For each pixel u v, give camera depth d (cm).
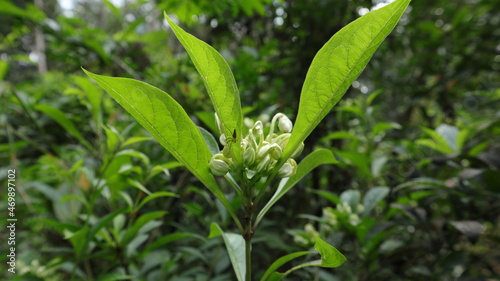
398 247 41
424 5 72
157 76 50
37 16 52
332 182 53
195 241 45
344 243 40
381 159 43
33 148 58
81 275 37
